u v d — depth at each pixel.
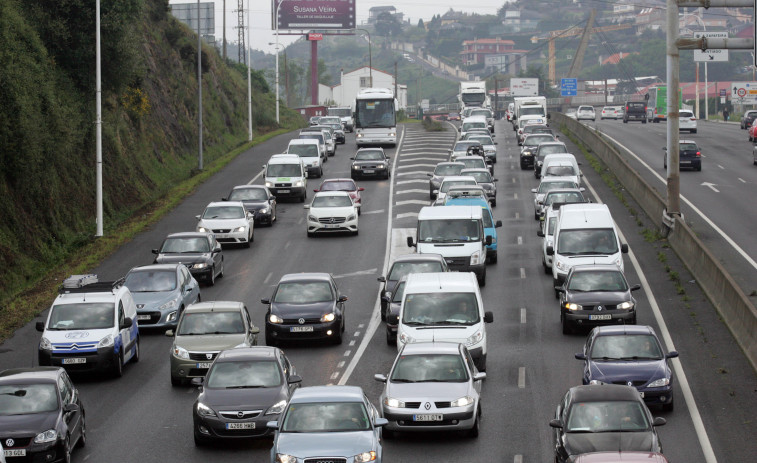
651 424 35.34
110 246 96.00
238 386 42.12
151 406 48.31
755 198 114.75
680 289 71.75
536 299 73.12
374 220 111.31
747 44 88.12
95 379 54.75
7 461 36.69
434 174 124.88
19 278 83.38
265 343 61.88
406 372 43.16
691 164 140.38
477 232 78.94
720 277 67.00
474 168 121.62
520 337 61.94
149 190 130.75
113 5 115.75
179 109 175.50
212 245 82.88
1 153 89.69
